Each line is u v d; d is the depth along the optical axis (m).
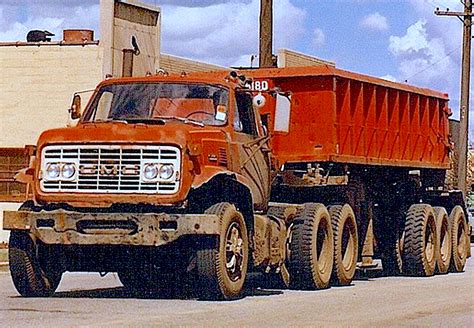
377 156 20.55
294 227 16.89
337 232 17.91
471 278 21.11
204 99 15.04
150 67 31.98
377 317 13.09
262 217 15.62
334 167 19.09
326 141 18.66
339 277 17.95
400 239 21.66
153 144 13.63
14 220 13.98
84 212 13.77
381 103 20.72
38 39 31.91
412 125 22.30
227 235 14.06
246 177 15.19
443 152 24.14
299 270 16.83
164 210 13.73
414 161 22.25
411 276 21.67
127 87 15.34
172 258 14.48
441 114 23.94
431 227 22.05
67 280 18.67
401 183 22.02
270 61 26.12
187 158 13.66
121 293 15.65
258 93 15.80
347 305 14.48
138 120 14.71
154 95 15.17
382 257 21.80
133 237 13.65
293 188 17.88
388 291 17.11
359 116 19.73
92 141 13.75
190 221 13.50
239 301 14.42
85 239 13.78
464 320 12.99
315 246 16.91
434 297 16.11
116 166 13.68
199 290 14.30
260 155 15.82
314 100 18.77
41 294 14.80
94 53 30.77
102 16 30.61
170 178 13.57
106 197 13.66
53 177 13.84
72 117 15.36
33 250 14.41
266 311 13.32
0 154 31.69
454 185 27.53
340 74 18.83
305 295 15.97
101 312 12.76
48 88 31.36
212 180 14.20
